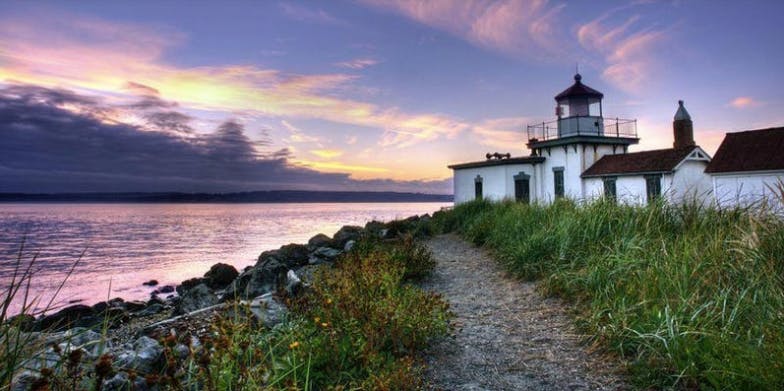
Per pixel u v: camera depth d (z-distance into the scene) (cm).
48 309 342
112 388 371
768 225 664
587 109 2989
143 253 3297
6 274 2195
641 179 2441
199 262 2809
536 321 691
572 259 890
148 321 1052
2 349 299
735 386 394
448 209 2486
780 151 1894
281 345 470
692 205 955
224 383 336
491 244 1373
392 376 411
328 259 1711
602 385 468
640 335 508
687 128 2903
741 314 512
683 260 660
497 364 531
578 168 2814
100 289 1945
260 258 1820
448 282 1008
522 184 2994
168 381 311
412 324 542
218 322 406
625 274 708
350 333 482
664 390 436
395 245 1251
